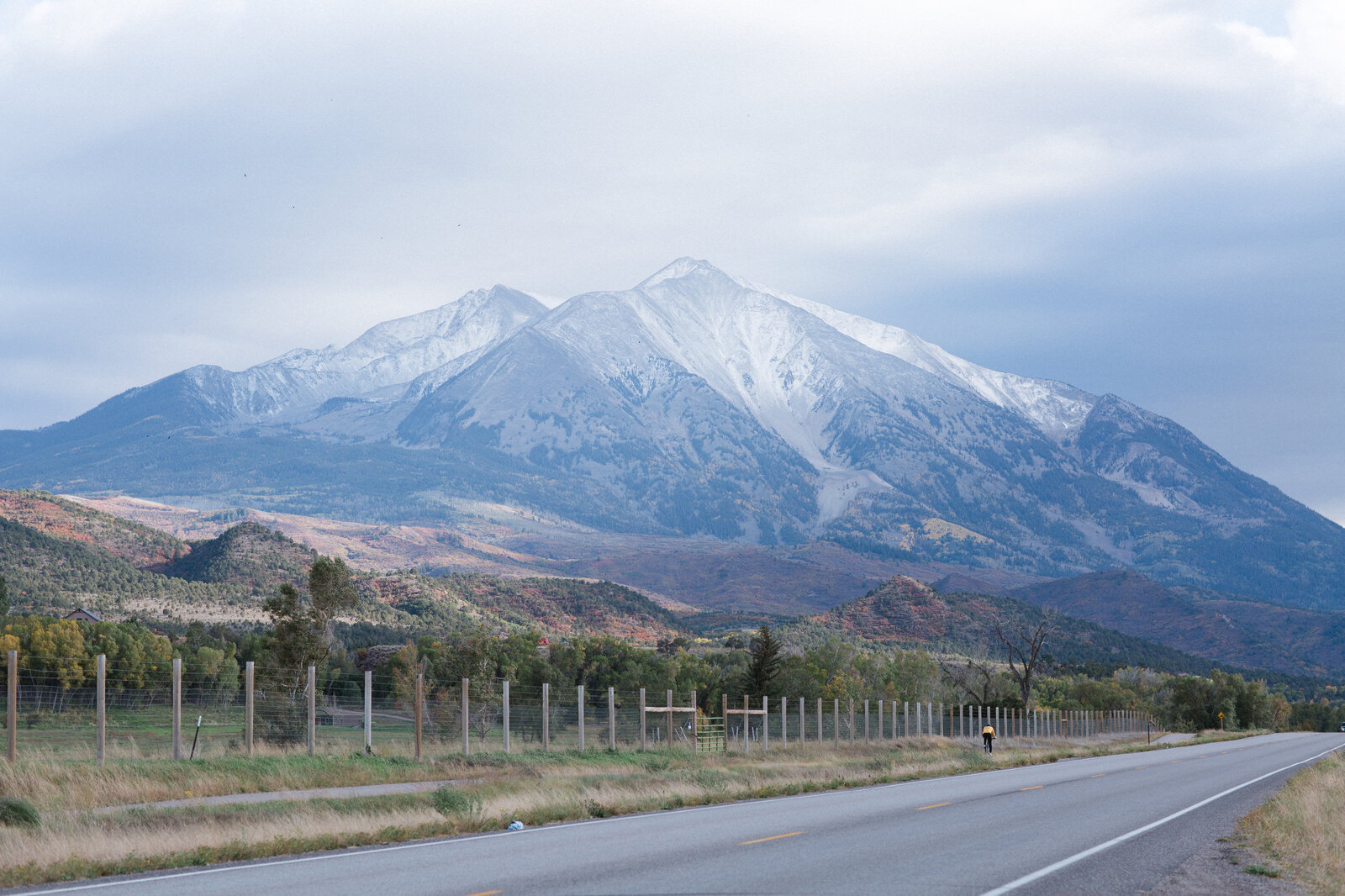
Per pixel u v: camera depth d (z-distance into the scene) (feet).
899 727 394.73
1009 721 433.89
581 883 76.54
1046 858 91.91
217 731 213.25
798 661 588.50
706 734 281.95
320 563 282.97
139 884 76.02
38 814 101.30
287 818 110.01
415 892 72.79
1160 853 96.63
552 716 271.28
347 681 389.39
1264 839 103.96
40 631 369.50
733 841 101.96
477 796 132.57
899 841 102.06
